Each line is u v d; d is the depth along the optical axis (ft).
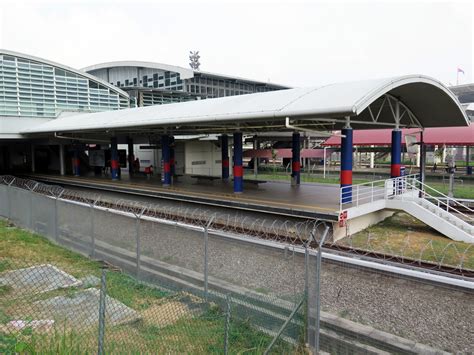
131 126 66.64
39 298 25.95
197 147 113.19
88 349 19.02
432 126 69.82
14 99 104.37
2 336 19.31
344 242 44.45
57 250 39.01
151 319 23.79
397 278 27.45
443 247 43.06
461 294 24.57
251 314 23.84
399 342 20.76
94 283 28.78
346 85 50.03
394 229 51.39
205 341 21.29
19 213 49.88
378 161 201.26
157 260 32.86
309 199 55.11
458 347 20.53
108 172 119.75
